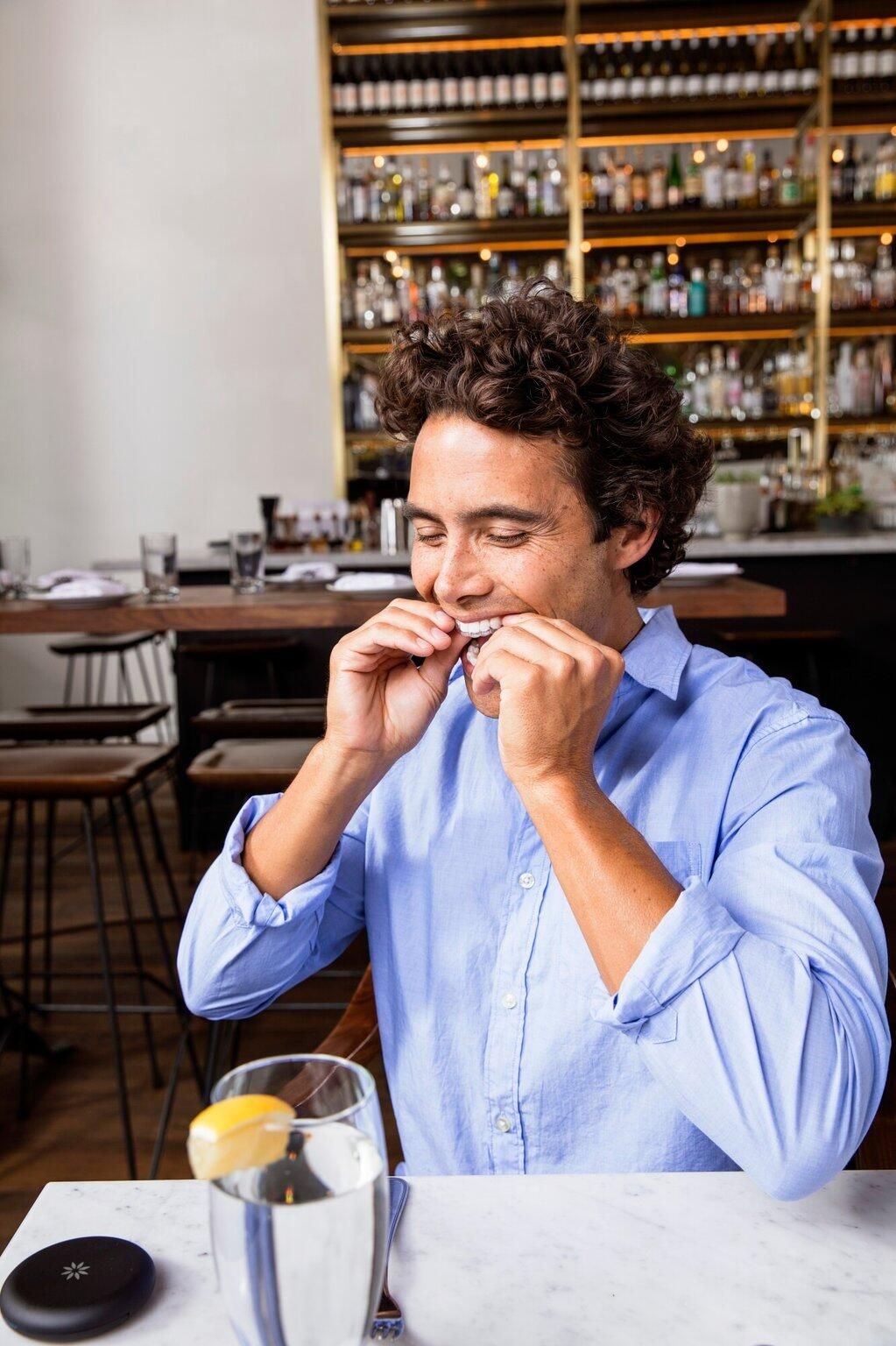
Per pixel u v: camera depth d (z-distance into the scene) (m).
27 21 5.49
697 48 5.14
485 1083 0.94
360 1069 0.55
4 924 3.39
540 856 0.95
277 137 5.52
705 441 0.99
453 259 5.48
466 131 5.17
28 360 5.64
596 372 0.87
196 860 3.75
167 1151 2.17
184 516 5.71
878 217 5.14
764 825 0.90
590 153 5.41
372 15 5.05
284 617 2.49
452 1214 0.69
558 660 0.78
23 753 2.34
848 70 5.00
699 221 5.15
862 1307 0.61
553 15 5.07
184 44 5.50
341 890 1.08
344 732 0.94
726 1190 0.71
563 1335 0.59
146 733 5.68
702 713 0.98
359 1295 0.50
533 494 0.87
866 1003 0.76
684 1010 0.73
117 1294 0.60
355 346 5.38
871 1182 0.73
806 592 4.08
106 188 5.56
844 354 5.27
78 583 2.68
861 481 5.23
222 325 5.61
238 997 1.00
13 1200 2.00
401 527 4.08
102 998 2.89
